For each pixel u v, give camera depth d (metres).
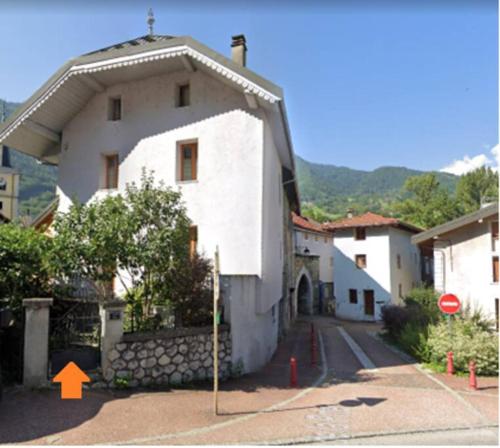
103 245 9.42
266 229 13.32
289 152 16.52
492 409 8.20
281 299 20.00
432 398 8.97
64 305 10.09
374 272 31.09
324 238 39.81
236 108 13.27
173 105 14.15
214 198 13.20
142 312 10.66
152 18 16.88
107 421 6.91
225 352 10.89
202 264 11.09
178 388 9.26
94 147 15.09
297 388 9.86
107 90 15.17
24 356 8.18
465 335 12.73
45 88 14.09
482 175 52.06
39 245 9.72
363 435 6.73
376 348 17.14
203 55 12.45
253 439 6.45
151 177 12.16
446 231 18.50
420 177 55.19
